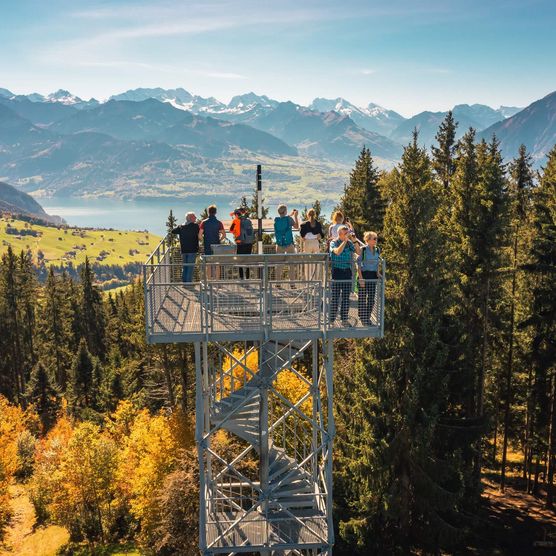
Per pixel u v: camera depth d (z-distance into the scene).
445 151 44.88
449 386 28.84
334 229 16.92
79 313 88.56
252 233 18.14
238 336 15.63
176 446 36.34
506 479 40.72
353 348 37.94
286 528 18.88
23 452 56.25
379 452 27.02
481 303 33.38
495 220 31.69
